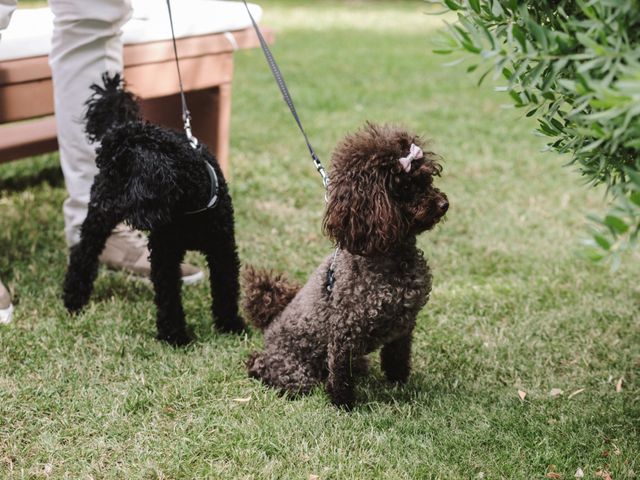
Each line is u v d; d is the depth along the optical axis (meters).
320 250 4.61
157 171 3.04
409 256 2.84
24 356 3.32
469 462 2.70
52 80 4.05
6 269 4.18
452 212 5.35
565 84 1.82
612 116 1.68
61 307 3.76
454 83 9.49
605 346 3.59
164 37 4.46
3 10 3.41
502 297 4.09
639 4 1.79
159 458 2.68
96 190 3.46
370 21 14.88
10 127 5.12
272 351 3.16
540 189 5.88
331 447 2.75
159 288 3.43
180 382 3.14
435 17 15.65
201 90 5.01
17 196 5.33
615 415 3.02
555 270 4.43
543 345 3.59
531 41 2.13
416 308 2.90
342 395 2.98
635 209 1.77
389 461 2.69
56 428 2.85
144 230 3.16
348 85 9.11
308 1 17.72
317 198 5.51
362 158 2.71
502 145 6.91
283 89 3.35
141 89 4.40
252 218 5.08
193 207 3.27
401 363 3.19
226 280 3.55
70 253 3.80
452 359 3.46
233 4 5.11
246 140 6.73
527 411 3.04
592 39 1.90
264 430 2.82
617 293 4.17
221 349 3.45
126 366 3.27
